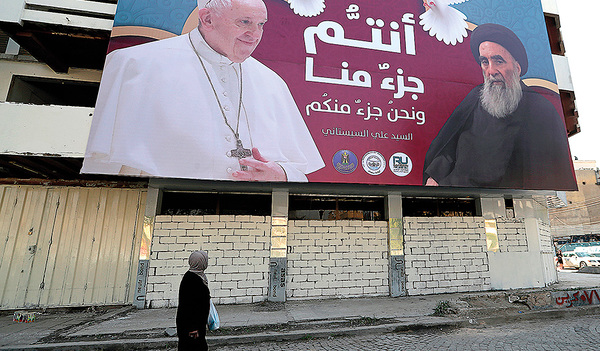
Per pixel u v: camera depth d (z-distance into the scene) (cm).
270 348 518
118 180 920
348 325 617
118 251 874
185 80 773
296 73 842
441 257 978
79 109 740
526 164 898
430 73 930
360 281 928
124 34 777
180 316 306
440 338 555
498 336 561
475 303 736
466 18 1011
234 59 815
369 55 907
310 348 512
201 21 823
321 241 932
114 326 616
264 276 876
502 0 1064
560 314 715
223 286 851
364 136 836
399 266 948
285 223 912
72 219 877
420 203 1048
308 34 883
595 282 1296
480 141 895
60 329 612
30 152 704
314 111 824
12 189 873
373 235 964
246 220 895
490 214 1043
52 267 842
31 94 978
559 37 1226
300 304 830
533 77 992
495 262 1011
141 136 716
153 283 829
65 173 892
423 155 856
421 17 981
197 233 867
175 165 714
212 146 743
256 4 869
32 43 826
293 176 770
